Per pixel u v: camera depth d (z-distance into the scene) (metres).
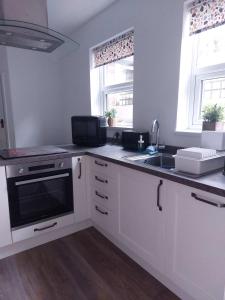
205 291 1.26
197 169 1.32
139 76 2.41
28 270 1.77
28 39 1.74
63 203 2.16
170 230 1.42
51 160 1.98
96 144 2.51
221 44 1.87
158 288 1.58
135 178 1.65
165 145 2.22
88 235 2.25
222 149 1.64
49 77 3.91
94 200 2.23
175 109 2.09
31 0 1.75
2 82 3.83
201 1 1.83
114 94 3.10
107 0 2.52
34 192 1.99
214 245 1.17
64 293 1.54
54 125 4.10
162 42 2.11
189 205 1.27
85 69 3.30
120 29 2.55
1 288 1.60
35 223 1.99
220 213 1.12
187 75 2.06
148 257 1.64
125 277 1.68
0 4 1.65
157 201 1.47
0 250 1.89
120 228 1.91
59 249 2.03
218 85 1.94
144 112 2.42
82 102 3.50
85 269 1.77
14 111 3.63
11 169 1.78
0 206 1.77
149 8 2.18
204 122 1.81
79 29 3.31
